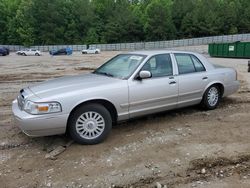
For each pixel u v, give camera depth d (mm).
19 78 13734
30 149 4582
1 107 7305
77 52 62688
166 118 5988
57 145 4660
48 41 78500
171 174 3727
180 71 5793
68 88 4684
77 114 4543
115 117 5031
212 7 77375
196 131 5191
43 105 4273
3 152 4488
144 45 71500
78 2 81500
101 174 3756
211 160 4047
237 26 73938
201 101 6324
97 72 5840
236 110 6543
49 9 78812
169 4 87188
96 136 4699
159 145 4602
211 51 39156
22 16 78375
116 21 78562
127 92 4949
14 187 3520
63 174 3781
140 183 3547
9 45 77500
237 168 3854
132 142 4750
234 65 22062
